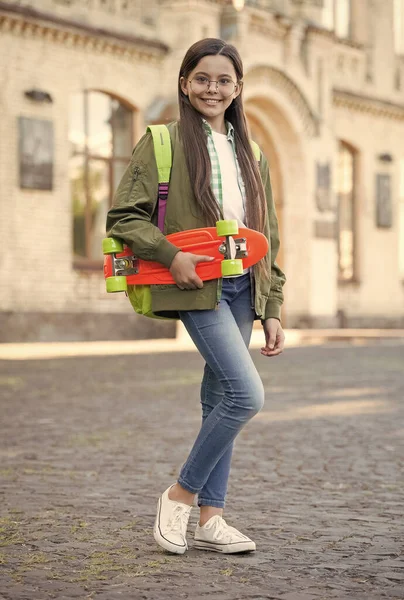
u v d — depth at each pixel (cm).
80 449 954
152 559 534
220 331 526
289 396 1424
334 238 3516
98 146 2797
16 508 676
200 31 2953
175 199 531
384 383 1617
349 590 475
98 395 1420
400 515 660
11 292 2575
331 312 3522
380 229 3831
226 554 549
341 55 3641
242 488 760
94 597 459
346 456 917
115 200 539
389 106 3812
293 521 639
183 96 547
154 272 527
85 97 2764
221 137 546
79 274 2727
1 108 2541
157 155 532
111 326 2794
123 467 855
